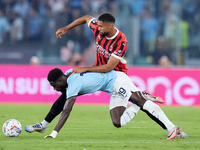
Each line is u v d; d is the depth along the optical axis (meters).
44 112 37.34
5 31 65.62
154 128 26.22
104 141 19.34
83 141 19.23
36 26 65.25
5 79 47.00
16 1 67.69
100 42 22.33
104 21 21.22
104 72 21.02
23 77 46.94
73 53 62.44
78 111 39.16
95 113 37.44
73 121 30.83
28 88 46.97
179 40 63.19
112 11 66.50
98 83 20.41
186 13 66.81
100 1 67.06
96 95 47.28
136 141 19.45
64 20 65.75
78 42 63.06
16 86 46.97
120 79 20.98
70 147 17.16
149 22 65.31
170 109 42.03
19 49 62.84
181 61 56.91
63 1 67.50
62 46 62.62
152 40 62.84
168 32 64.62
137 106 20.77
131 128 26.14
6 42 64.12
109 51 21.89
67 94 19.70
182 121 31.66
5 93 47.03
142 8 66.69
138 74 45.94
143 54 62.16
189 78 46.22
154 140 19.89
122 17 65.75
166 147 17.38
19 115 34.47
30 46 62.97
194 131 24.52
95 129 25.38
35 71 46.91
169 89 46.09
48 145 17.67
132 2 66.69
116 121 20.58
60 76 19.72
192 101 46.19
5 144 17.86
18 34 65.06
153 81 45.97
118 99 21.06
